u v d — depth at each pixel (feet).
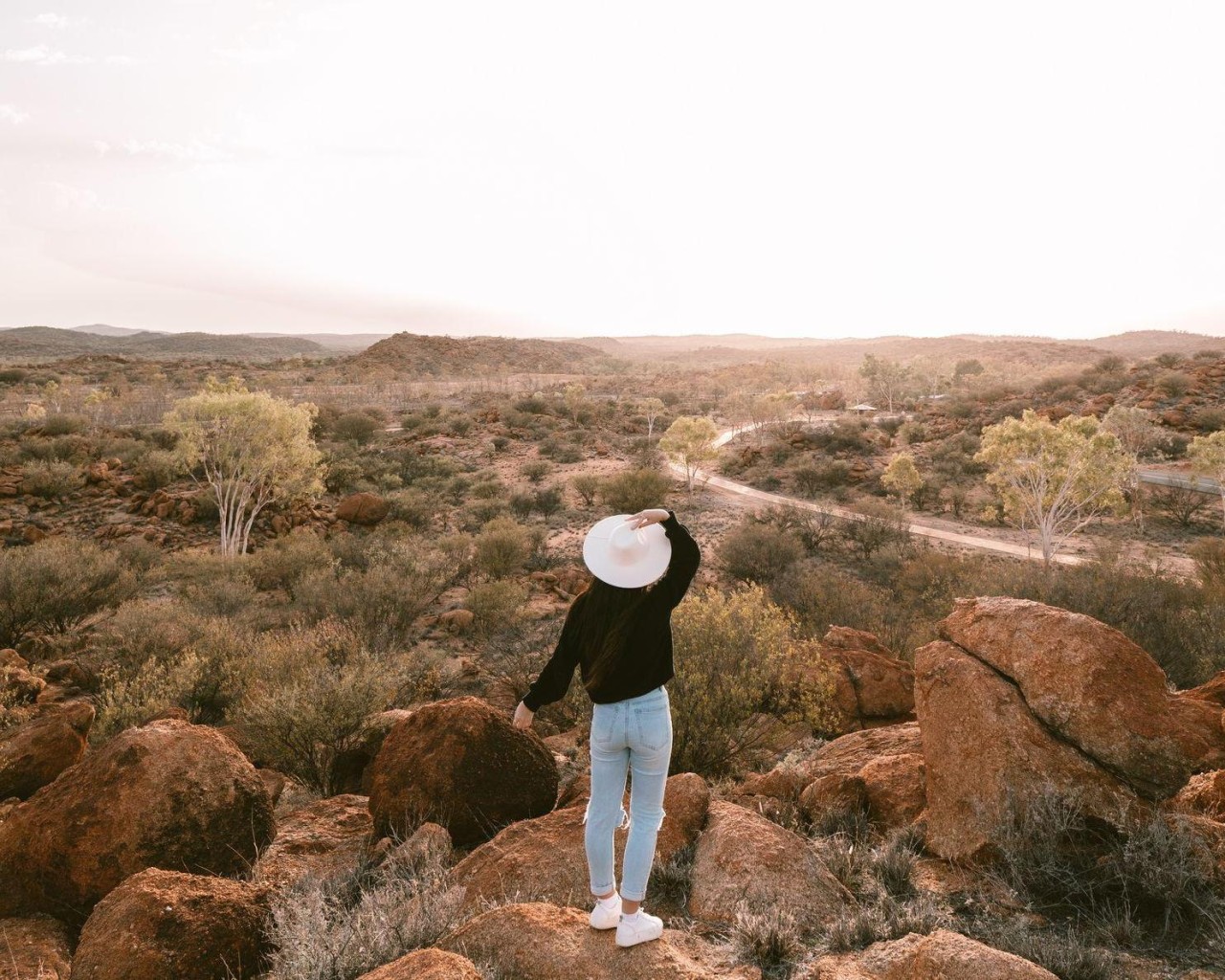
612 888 9.39
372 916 10.63
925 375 617.62
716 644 28.30
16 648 59.36
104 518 128.98
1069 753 12.94
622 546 8.70
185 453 118.32
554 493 165.37
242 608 73.46
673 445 197.26
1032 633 14.33
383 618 70.38
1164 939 9.94
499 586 79.41
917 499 187.01
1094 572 66.39
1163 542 144.25
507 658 44.01
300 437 125.29
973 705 13.96
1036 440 117.80
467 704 17.76
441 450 246.88
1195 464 154.81
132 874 13.15
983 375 600.80
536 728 31.81
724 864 12.05
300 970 9.77
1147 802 12.28
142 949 10.51
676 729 24.66
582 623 9.16
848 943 10.11
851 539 144.05
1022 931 9.93
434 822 16.21
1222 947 9.24
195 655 46.39
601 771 8.95
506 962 9.07
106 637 57.82
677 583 8.82
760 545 113.19
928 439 255.70
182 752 14.80
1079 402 269.03
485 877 12.59
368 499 138.82
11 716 39.88
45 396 330.54
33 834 13.65
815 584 79.20
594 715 8.89
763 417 321.11
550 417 322.14
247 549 121.08
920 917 10.58
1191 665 45.24
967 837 12.92
